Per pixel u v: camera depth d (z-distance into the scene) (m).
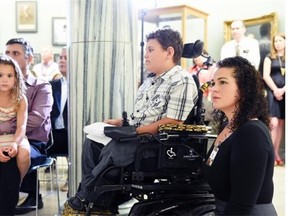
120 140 1.88
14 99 2.42
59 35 5.50
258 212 1.44
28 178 2.89
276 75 4.64
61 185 3.74
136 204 1.92
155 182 1.95
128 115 2.64
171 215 1.86
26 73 2.76
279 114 4.59
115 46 2.60
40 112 2.68
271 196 1.49
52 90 3.08
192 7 4.69
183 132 1.90
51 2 5.50
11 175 2.28
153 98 2.14
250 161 1.39
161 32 2.15
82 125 2.64
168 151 1.90
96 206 2.03
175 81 2.08
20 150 2.30
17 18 5.56
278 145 4.64
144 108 2.18
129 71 2.65
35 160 2.46
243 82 1.52
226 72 1.55
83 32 2.60
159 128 1.95
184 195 1.93
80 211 2.06
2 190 2.27
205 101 2.18
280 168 4.47
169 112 2.03
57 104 3.09
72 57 2.66
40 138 2.71
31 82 2.75
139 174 1.88
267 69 4.68
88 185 1.97
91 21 2.59
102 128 2.11
